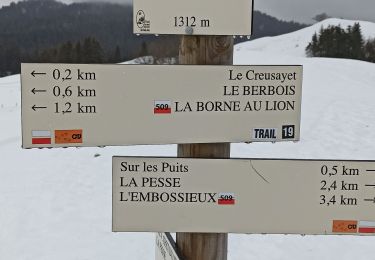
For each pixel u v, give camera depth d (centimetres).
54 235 693
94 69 193
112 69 194
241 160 201
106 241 671
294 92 202
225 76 198
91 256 630
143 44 3962
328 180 202
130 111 196
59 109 193
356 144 1151
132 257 626
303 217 203
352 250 644
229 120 201
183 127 199
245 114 201
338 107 1559
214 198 203
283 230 204
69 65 192
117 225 204
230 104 200
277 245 656
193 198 203
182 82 197
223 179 202
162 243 246
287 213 203
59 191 870
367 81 2402
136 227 204
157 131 198
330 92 1892
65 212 772
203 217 204
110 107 195
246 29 200
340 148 1120
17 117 1745
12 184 923
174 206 203
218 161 201
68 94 193
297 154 1076
